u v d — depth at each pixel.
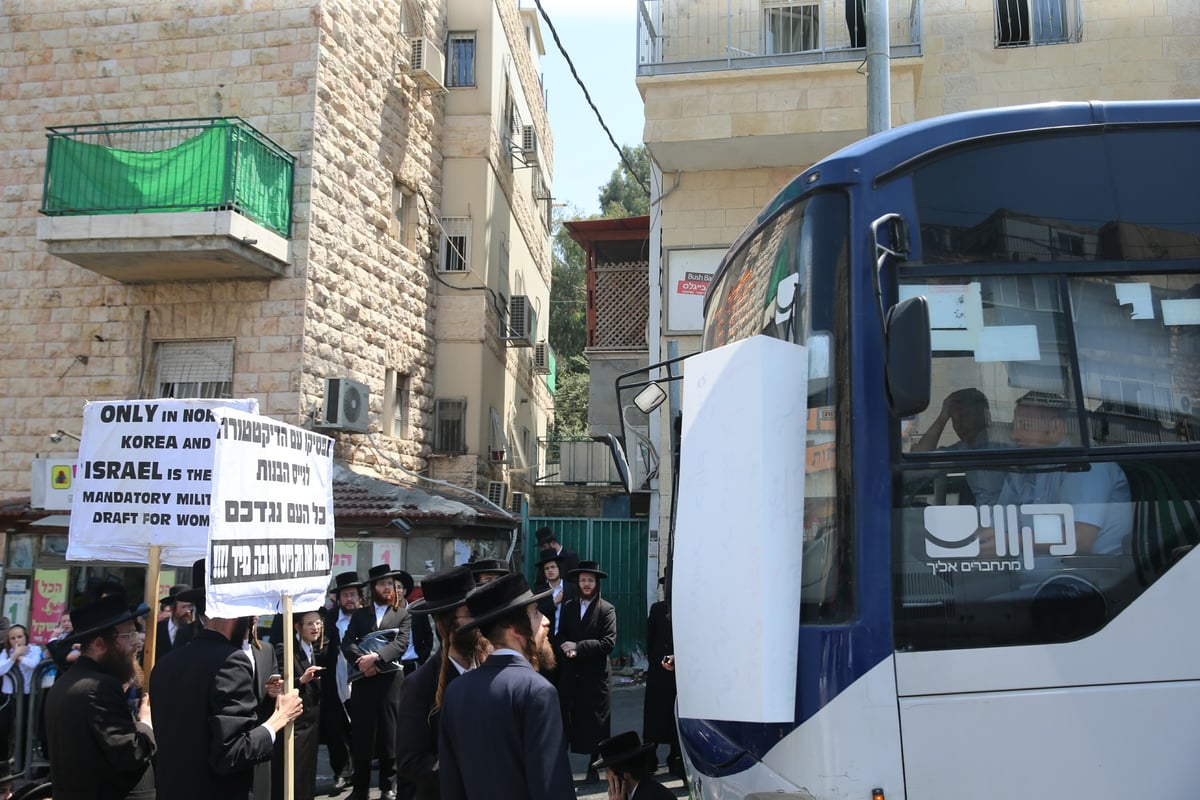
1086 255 4.20
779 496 4.05
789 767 3.84
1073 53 13.32
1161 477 3.95
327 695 9.19
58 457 14.17
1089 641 3.78
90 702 4.92
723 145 13.27
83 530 5.77
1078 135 4.34
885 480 3.90
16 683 9.24
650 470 14.61
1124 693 3.73
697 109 13.16
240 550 4.95
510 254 22.27
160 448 5.74
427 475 18.45
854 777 3.68
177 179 13.23
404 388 17.83
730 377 4.35
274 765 6.50
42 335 14.73
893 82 12.62
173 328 14.38
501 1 20.83
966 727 3.71
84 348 14.59
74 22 15.31
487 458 19.58
